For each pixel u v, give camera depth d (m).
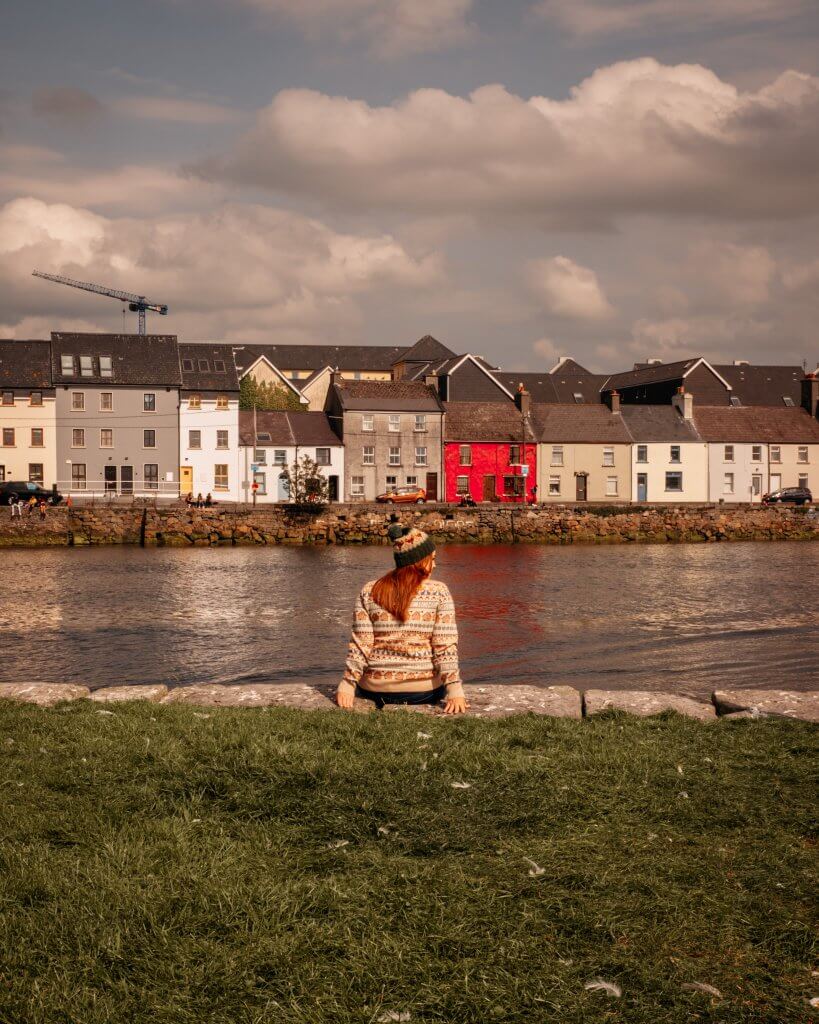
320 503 63.19
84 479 69.69
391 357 126.06
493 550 56.66
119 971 3.19
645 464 76.62
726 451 77.94
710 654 19.94
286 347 124.62
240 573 40.88
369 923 3.50
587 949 3.35
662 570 42.25
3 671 18.44
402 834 4.39
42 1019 2.93
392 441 72.88
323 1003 3.04
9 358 70.31
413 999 3.06
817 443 79.44
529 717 6.84
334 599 30.81
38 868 3.86
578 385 101.31
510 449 74.56
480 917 3.54
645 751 5.79
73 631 23.61
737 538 67.88
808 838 4.36
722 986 3.12
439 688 7.20
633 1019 2.96
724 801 4.83
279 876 3.87
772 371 97.75
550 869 3.96
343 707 6.82
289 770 5.22
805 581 36.97
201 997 3.05
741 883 3.84
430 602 7.00
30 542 57.94
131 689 8.47
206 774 5.20
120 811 4.64
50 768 5.37
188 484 70.88
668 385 90.44
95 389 69.50
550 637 22.30
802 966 3.23
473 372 80.38
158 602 29.92
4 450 68.81
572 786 5.02
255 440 71.06
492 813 4.64
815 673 17.78
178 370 71.12
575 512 66.94
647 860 4.05
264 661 19.42
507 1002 3.04
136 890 3.68
